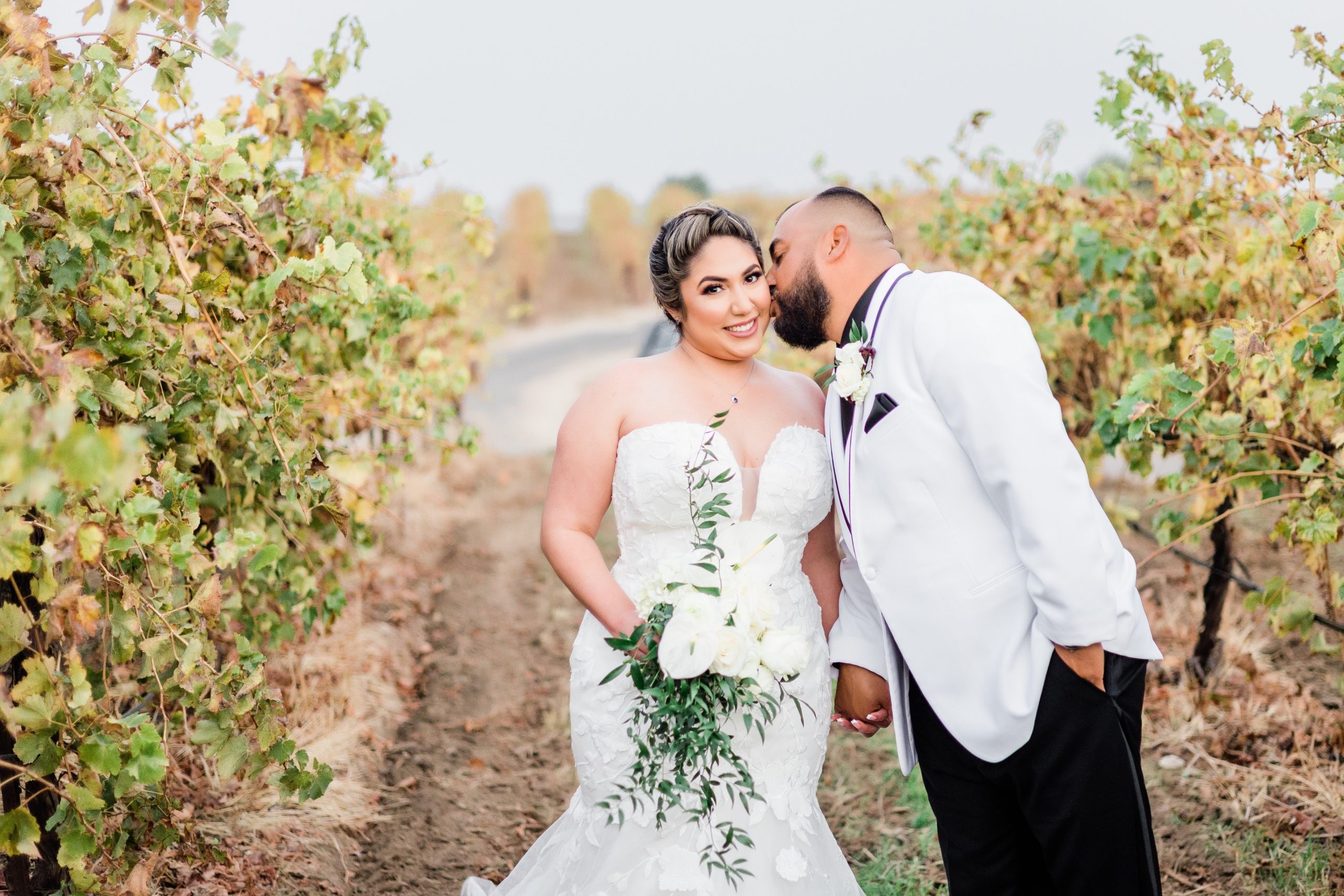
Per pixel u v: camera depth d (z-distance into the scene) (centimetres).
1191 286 356
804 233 234
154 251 242
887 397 217
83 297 212
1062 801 208
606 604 231
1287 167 294
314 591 336
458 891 318
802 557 262
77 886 201
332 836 331
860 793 368
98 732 197
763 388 251
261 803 328
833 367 227
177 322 242
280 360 282
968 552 212
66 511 190
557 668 512
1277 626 318
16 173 195
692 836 227
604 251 4194
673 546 238
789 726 236
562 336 3006
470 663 515
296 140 298
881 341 222
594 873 234
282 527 312
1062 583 195
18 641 190
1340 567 497
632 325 3366
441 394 520
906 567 217
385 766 397
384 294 344
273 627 323
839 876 248
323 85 216
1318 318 307
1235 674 402
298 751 234
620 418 240
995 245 448
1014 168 447
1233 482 325
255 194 281
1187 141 336
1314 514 293
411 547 686
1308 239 253
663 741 226
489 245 434
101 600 216
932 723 227
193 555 225
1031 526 196
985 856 228
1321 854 299
